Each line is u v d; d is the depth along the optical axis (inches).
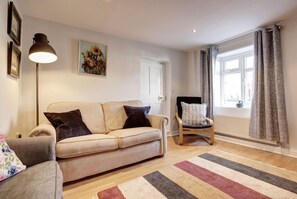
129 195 64.2
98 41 121.6
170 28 116.4
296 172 81.4
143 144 95.6
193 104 145.5
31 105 99.0
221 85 157.1
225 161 96.0
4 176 40.9
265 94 111.3
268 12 95.9
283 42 108.3
